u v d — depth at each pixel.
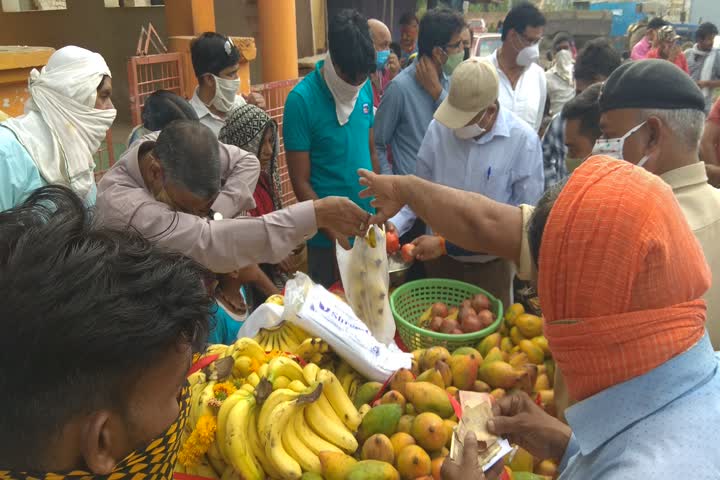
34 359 0.64
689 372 0.86
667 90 1.61
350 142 3.36
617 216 0.87
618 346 0.87
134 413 0.72
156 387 0.73
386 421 1.68
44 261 0.65
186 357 0.77
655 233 0.85
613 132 1.71
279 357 1.76
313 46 9.45
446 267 3.10
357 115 3.40
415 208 1.88
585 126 2.72
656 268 0.85
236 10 8.24
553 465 1.73
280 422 1.54
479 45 8.19
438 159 3.08
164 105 3.01
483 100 2.75
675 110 1.60
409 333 2.36
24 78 3.98
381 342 2.02
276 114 5.74
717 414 0.85
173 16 5.89
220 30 8.37
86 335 0.63
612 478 0.85
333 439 1.65
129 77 4.66
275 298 2.24
